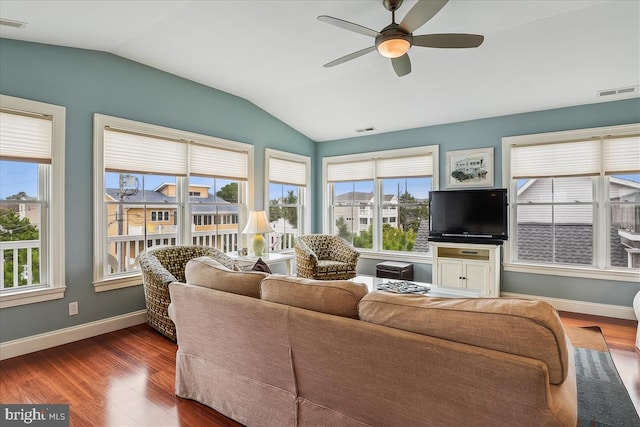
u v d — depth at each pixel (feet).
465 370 3.71
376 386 4.40
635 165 11.78
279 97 14.83
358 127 17.01
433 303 4.25
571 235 13.10
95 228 10.37
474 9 8.34
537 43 9.80
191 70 12.13
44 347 9.36
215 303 6.05
